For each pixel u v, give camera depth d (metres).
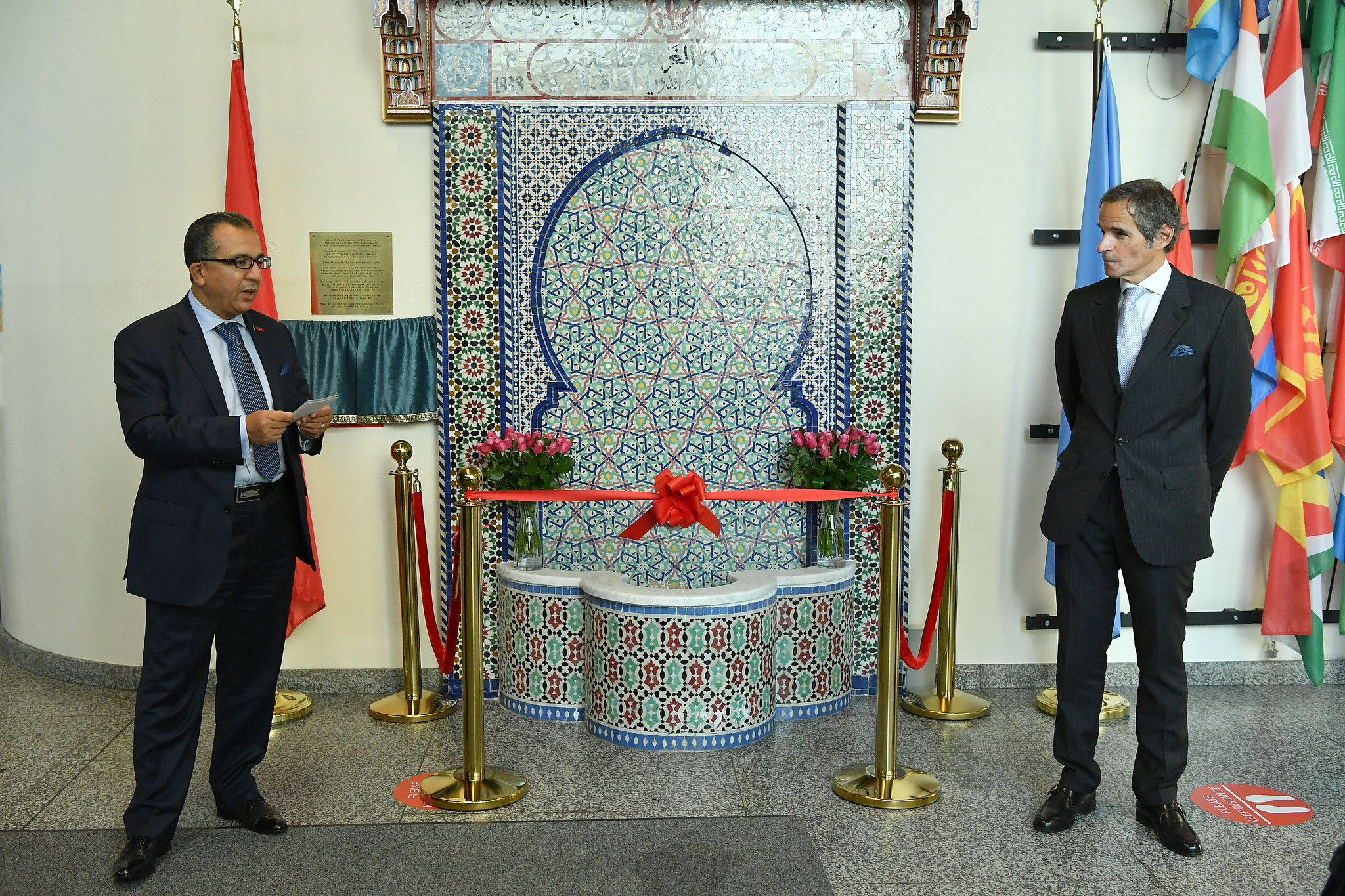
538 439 4.27
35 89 4.45
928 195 4.43
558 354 4.39
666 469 4.25
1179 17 4.40
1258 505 4.57
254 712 3.16
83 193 4.43
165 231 4.39
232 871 2.90
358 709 4.32
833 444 4.30
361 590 4.48
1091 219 4.13
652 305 4.38
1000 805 3.37
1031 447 4.53
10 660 4.96
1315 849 3.07
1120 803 3.39
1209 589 4.62
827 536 4.30
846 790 3.42
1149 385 3.02
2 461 4.80
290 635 4.50
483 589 4.42
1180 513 3.00
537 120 4.31
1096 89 4.15
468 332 4.37
